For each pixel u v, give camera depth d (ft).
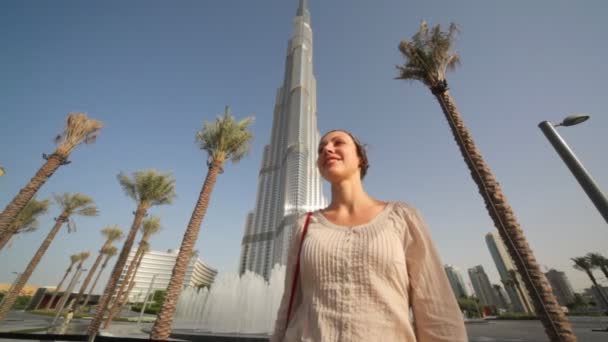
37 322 78.18
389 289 3.10
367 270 3.16
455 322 2.87
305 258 3.67
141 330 62.23
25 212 57.41
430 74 27.27
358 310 2.93
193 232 32.12
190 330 56.70
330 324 2.96
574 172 13.35
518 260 17.57
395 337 2.81
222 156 37.35
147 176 50.21
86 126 37.83
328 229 3.98
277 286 69.97
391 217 3.76
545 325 15.75
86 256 141.79
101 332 47.21
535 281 16.61
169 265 349.20
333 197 4.94
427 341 2.95
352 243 3.47
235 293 76.64
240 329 60.95
